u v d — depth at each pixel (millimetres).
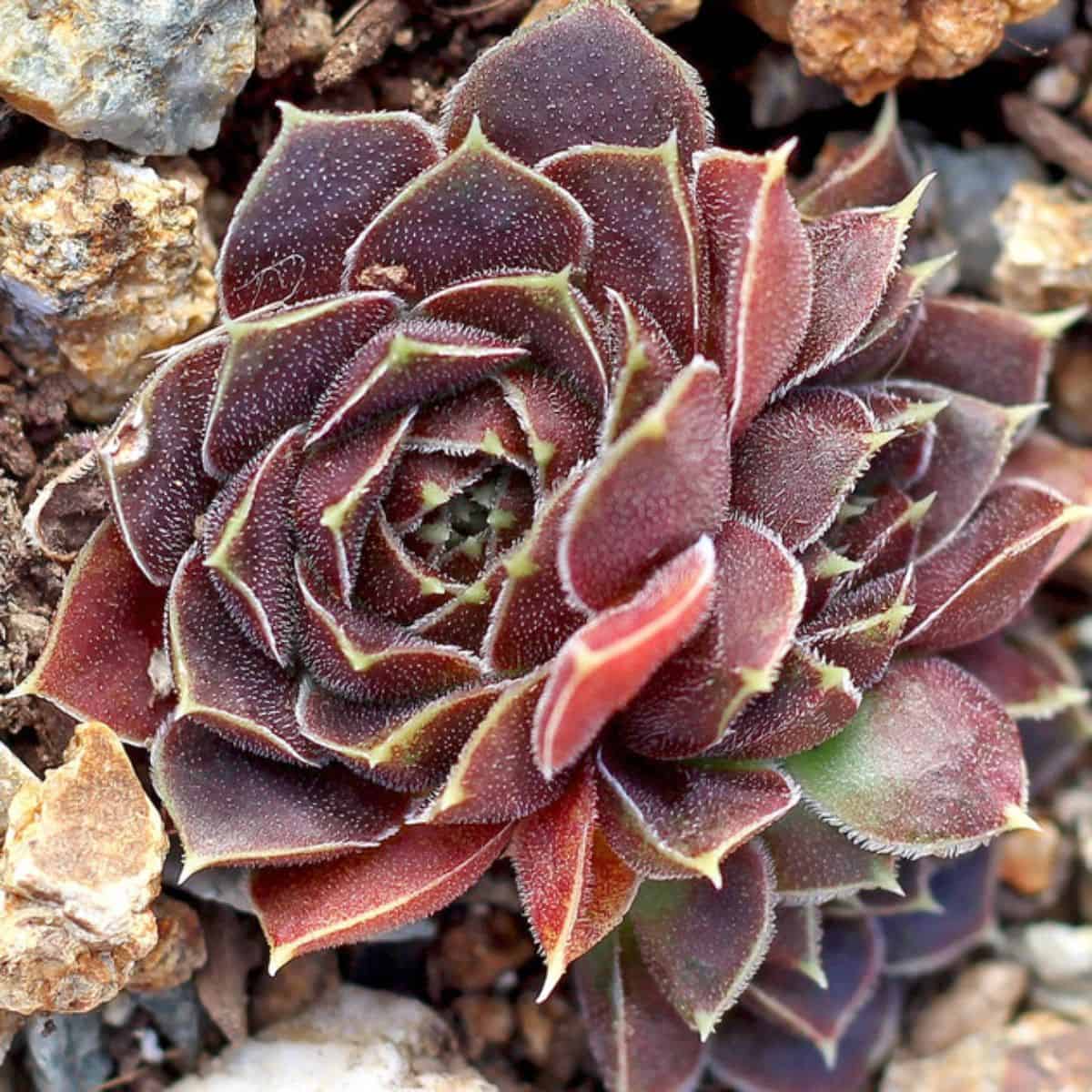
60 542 231
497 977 259
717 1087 261
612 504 200
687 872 207
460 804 207
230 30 230
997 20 245
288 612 213
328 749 212
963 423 231
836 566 215
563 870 208
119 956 220
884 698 224
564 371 213
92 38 223
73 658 217
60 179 227
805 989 245
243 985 245
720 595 208
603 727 213
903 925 257
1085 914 266
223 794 215
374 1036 244
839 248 219
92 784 217
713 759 216
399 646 209
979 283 266
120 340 234
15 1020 232
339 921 212
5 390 237
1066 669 259
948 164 265
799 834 225
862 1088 259
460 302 212
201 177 238
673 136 210
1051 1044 254
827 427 216
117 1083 242
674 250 213
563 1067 259
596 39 216
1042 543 228
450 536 215
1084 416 269
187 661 211
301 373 212
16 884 214
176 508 216
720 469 207
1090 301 260
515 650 209
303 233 217
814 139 266
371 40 244
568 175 214
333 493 208
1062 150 260
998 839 259
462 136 219
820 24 245
